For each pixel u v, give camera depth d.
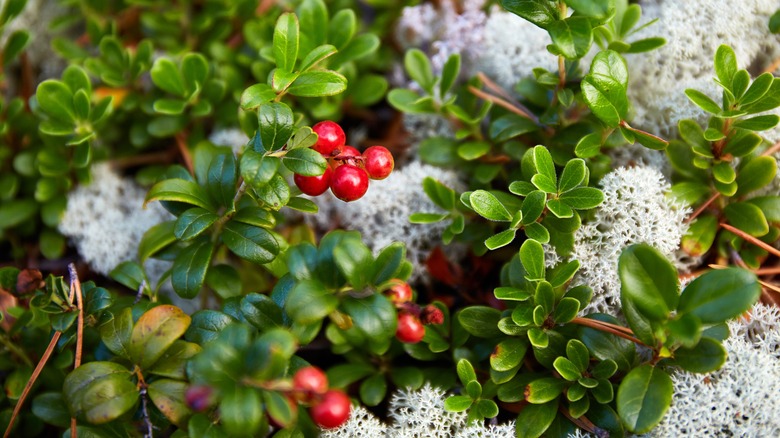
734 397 0.31
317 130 0.30
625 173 0.33
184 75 0.35
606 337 0.31
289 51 0.30
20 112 0.37
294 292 0.29
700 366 0.30
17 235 0.37
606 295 0.33
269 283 0.35
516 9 0.31
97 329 0.32
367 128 0.39
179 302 0.35
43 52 0.40
